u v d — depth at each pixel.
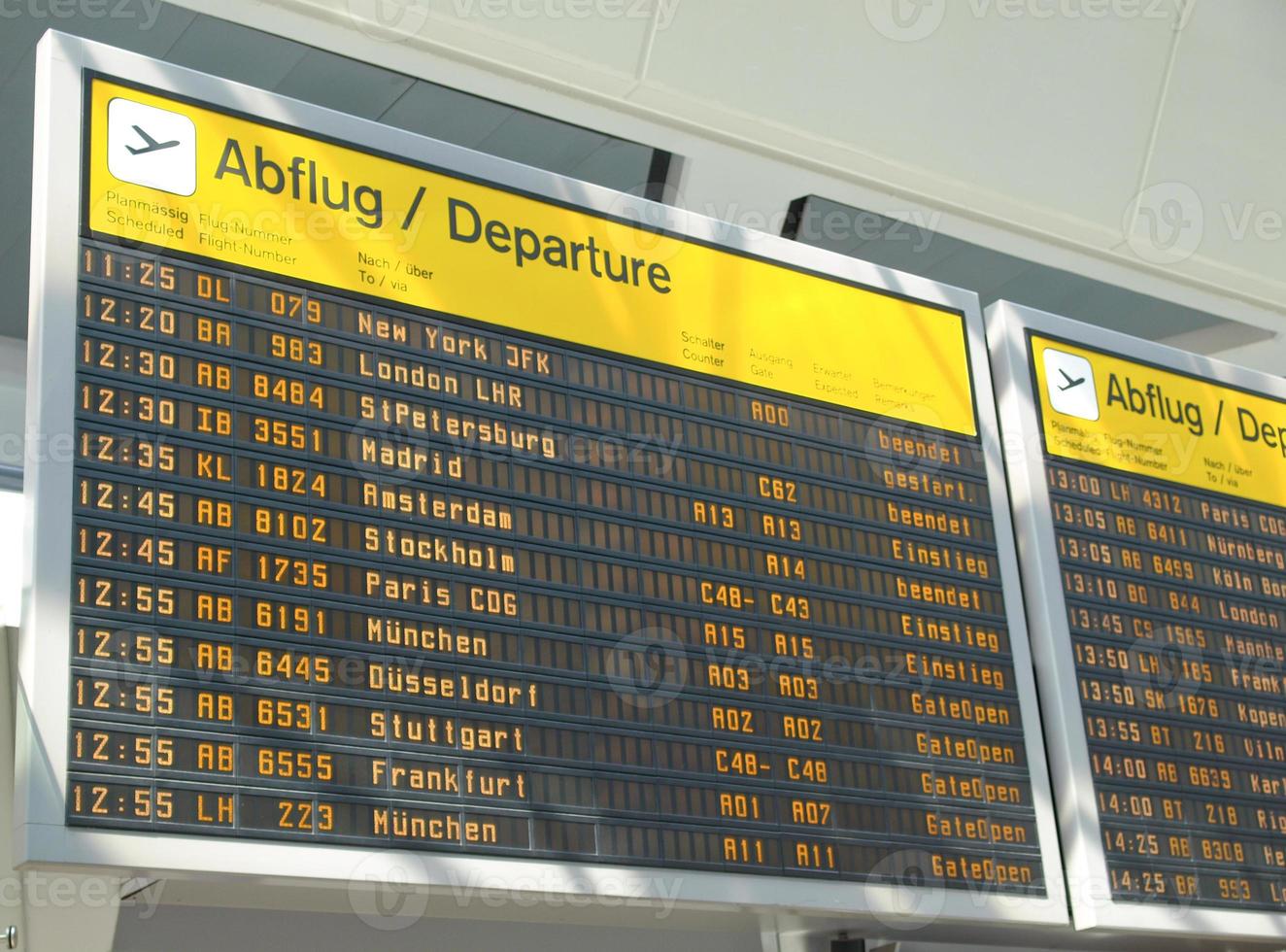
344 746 4.55
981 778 5.77
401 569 4.86
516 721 4.87
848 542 5.86
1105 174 7.21
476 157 5.57
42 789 4.08
